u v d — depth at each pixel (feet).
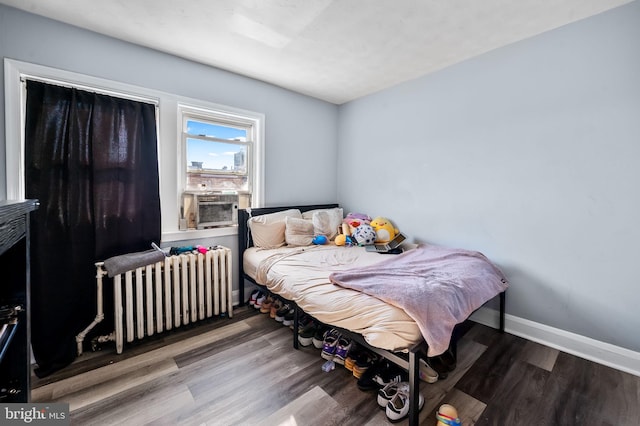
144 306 7.06
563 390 5.28
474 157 8.16
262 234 9.02
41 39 6.06
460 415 4.66
